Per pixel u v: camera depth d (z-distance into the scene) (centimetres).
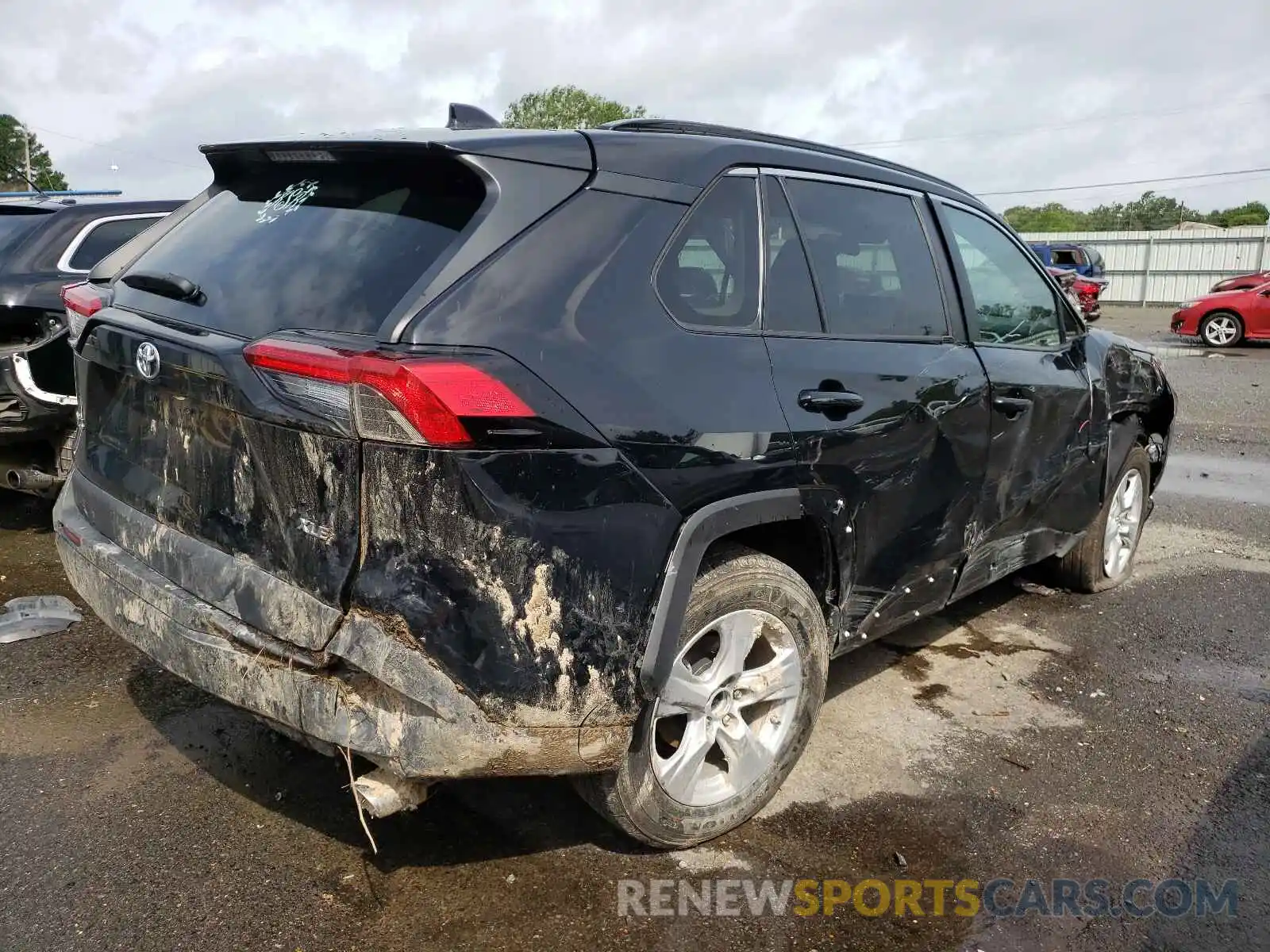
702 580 268
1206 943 258
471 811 305
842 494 299
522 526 224
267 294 256
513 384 223
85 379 315
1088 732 371
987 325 386
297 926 252
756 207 298
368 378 211
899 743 358
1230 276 3306
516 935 252
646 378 248
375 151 260
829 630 318
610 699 240
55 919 251
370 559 222
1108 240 3497
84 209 574
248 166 308
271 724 245
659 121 302
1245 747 361
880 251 341
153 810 299
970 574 384
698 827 284
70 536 303
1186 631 472
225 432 247
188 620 253
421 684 219
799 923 261
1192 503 719
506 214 242
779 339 290
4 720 349
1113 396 466
